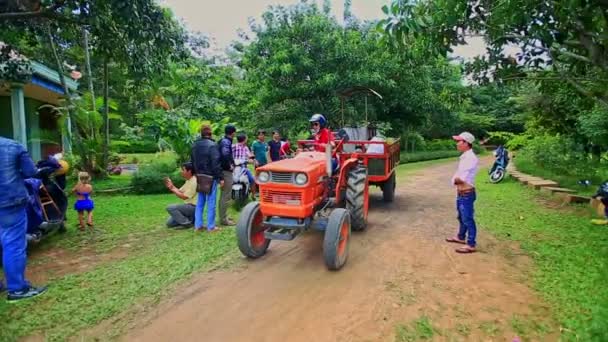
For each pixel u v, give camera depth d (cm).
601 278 436
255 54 1589
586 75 618
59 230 653
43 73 1167
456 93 748
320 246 582
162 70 778
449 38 562
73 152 1247
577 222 690
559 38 511
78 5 614
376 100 1669
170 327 358
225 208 696
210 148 637
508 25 522
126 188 1073
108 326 361
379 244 586
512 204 867
